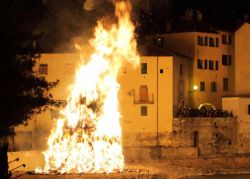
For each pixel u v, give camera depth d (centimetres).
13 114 3934
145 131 8431
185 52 9750
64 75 8538
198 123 8525
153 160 8112
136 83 8538
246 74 9838
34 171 6544
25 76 4241
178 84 9012
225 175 8038
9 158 6512
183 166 8150
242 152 8731
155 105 8456
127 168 7144
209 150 8556
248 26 9844
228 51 10144
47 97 4803
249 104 8812
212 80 9906
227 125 8681
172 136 8406
